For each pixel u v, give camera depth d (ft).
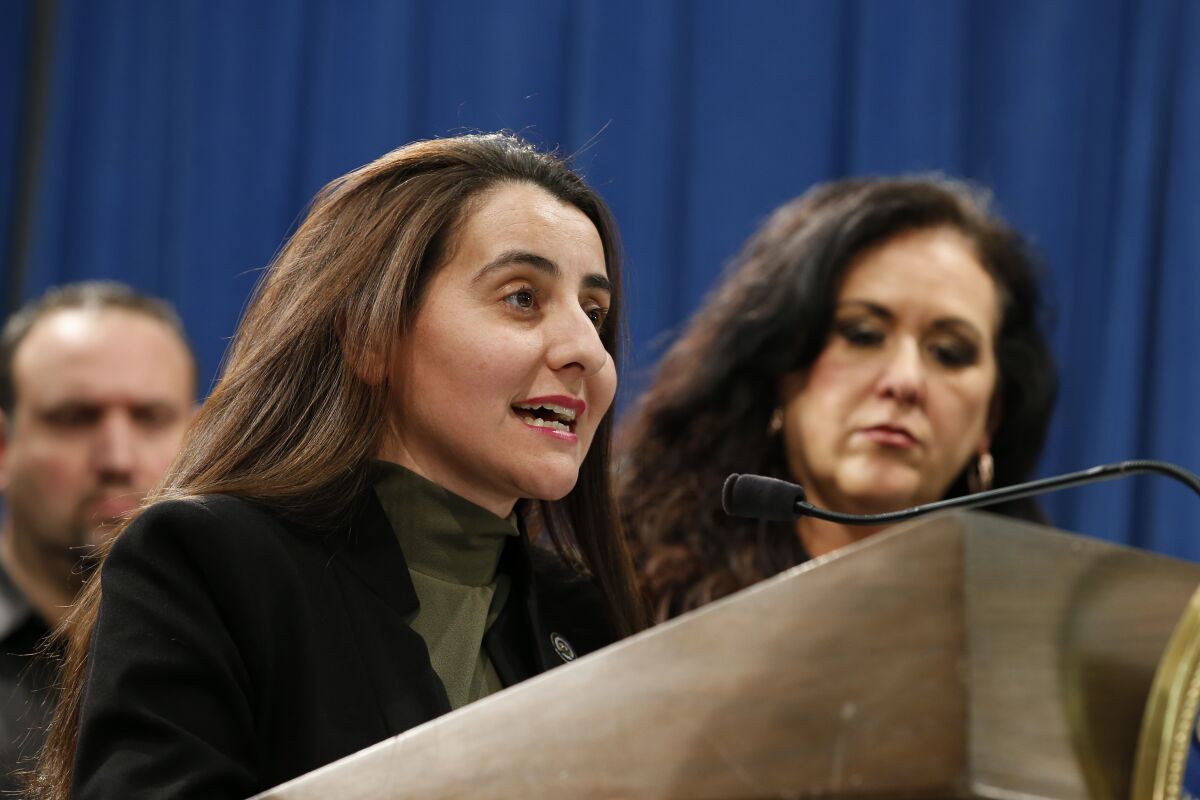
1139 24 29.63
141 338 21.83
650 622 15.58
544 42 30.76
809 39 30.35
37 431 21.03
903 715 6.75
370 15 31.40
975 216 20.67
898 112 29.99
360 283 12.17
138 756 9.77
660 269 30.04
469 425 11.85
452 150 12.75
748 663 7.31
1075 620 7.20
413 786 8.11
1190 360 28.68
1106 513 28.63
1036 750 6.73
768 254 20.52
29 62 33.32
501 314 12.02
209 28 32.12
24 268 32.83
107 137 32.45
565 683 7.88
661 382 20.81
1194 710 7.22
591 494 13.84
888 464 19.06
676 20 30.53
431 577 12.17
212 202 31.68
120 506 21.01
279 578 11.02
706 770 7.22
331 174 31.24
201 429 12.33
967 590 6.89
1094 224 29.63
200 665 10.39
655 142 30.22
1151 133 29.32
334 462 11.78
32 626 20.25
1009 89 30.25
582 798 7.54
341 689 10.93
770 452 20.08
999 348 20.58
